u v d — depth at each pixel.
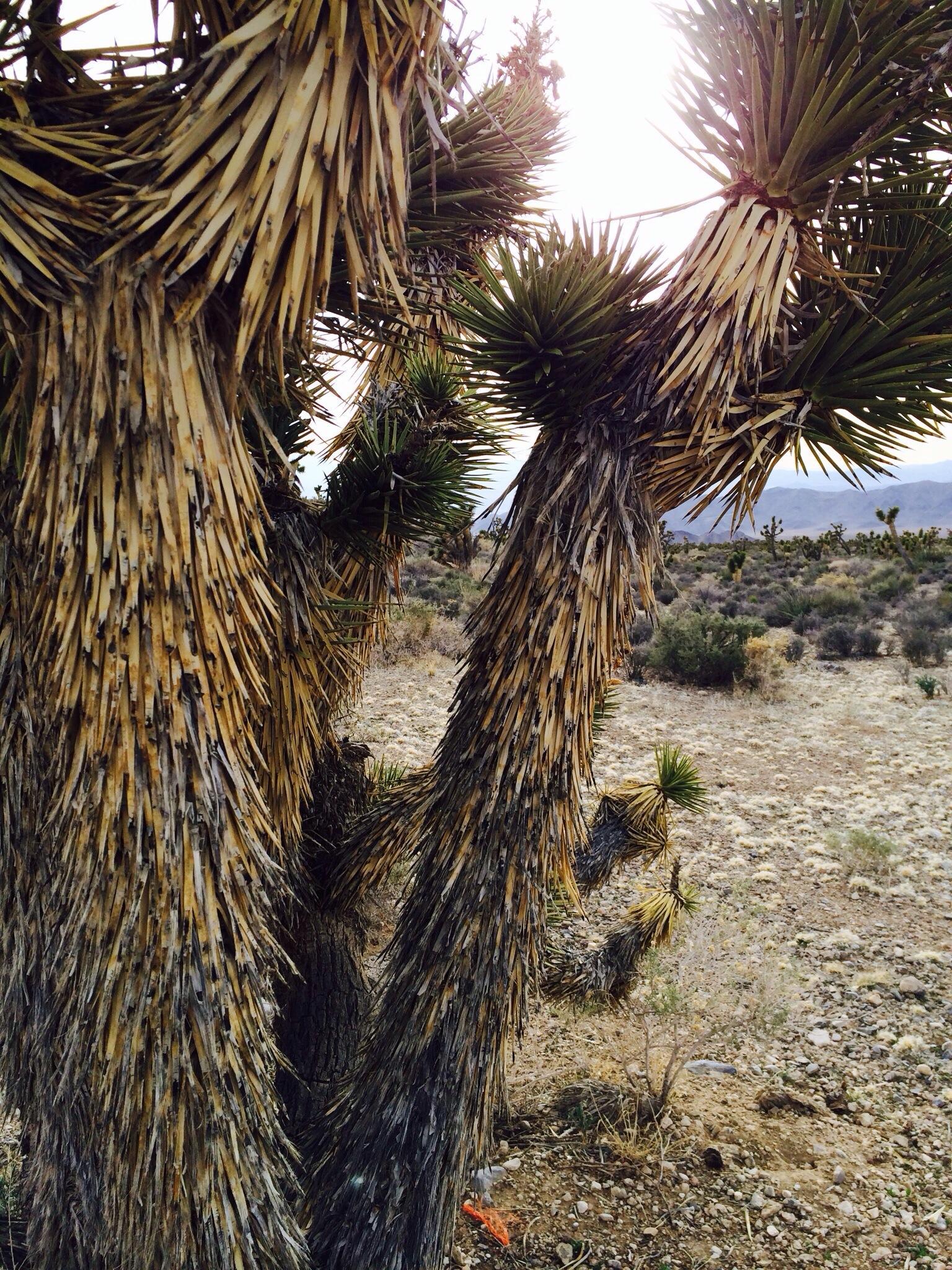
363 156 1.39
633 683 15.94
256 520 1.79
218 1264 1.91
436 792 2.41
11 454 1.76
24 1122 2.17
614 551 2.17
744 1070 4.94
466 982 2.29
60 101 1.49
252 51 1.29
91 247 1.49
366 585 3.05
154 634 1.63
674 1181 3.80
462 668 2.37
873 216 1.86
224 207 1.37
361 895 3.19
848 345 1.93
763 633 20.66
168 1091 1.81
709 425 1.88
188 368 1.56
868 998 5.88
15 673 1.81
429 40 1.37
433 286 2.23
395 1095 2.38
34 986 1.95
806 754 12.06
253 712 1.93
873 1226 3.68
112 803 1.68
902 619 22.39
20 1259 2.69
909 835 9.21
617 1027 5.20
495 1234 3.36
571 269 1.88
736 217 1.89
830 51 1.78
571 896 2.45
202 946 1.79
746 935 6.62
